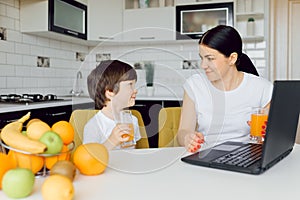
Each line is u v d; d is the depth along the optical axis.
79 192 0.78
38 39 3.44
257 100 1.64
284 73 3.94
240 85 1.64
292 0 3.89
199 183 0.87
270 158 1.00
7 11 3.03
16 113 2.41
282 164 1.08
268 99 1.64
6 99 2.75
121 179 0.88
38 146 0.80
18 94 3.17
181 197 0.76
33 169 0.83
